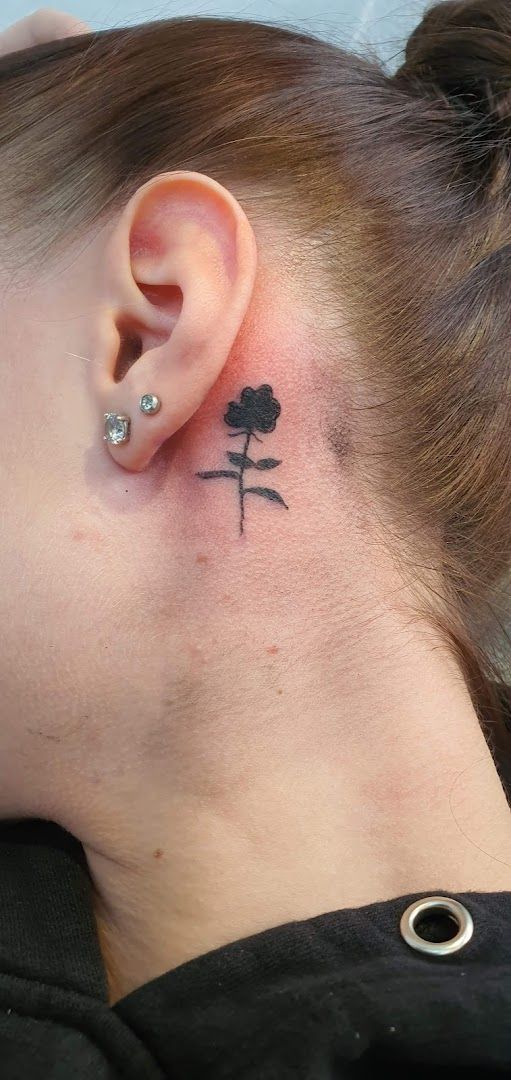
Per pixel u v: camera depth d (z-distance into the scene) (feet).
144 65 0.69
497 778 0.62
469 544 0.66
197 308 0.58
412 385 0.63
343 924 0.52
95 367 0.60
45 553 0.59
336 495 0.60
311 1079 0.46
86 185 0.65
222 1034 0.49
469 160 0.68
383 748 0.58
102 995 0.54
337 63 0.71
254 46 0.70
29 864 0.63
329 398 0.61
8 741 0.61
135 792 0.59
